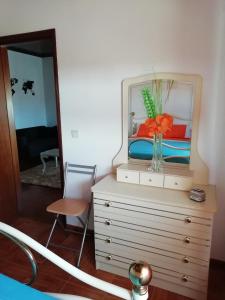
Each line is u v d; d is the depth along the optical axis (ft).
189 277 5.56
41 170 15.99
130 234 5.97
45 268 6.77
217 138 6.06
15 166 9.47
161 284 5.94
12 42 8.18
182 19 5.86
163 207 5.45
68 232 8.65
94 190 6.11
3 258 7.20
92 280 2.88
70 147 8.06
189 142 6.34
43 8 7.43
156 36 6.20
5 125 8.87
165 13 6.00
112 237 6.22
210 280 6.29
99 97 7.25
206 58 5.81
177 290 5.81
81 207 7.14
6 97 8.80
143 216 5.71
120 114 7.08
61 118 7.97
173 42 6.05
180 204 5.25
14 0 7.77
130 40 6.51
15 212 9.59
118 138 7.26
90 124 7.56
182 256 5.52
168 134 6.49
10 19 8.01
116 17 6.54
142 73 6.55
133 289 2.54
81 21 6.99
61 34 7.36
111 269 6.51
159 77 6.31
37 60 20.06
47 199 11.48
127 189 6.09
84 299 2.86
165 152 6.63
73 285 6.17
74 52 7.30
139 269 2.43
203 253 5.31
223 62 5.66
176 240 5.50
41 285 6.17
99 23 6.77
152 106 6.29
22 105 18.80
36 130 19.24
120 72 6.81
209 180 6.38
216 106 5.93
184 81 6.10
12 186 9.36
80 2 6.88
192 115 6.17
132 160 7.13
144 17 6.23
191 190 5.53
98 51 6.97
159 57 6.27
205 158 6.28
